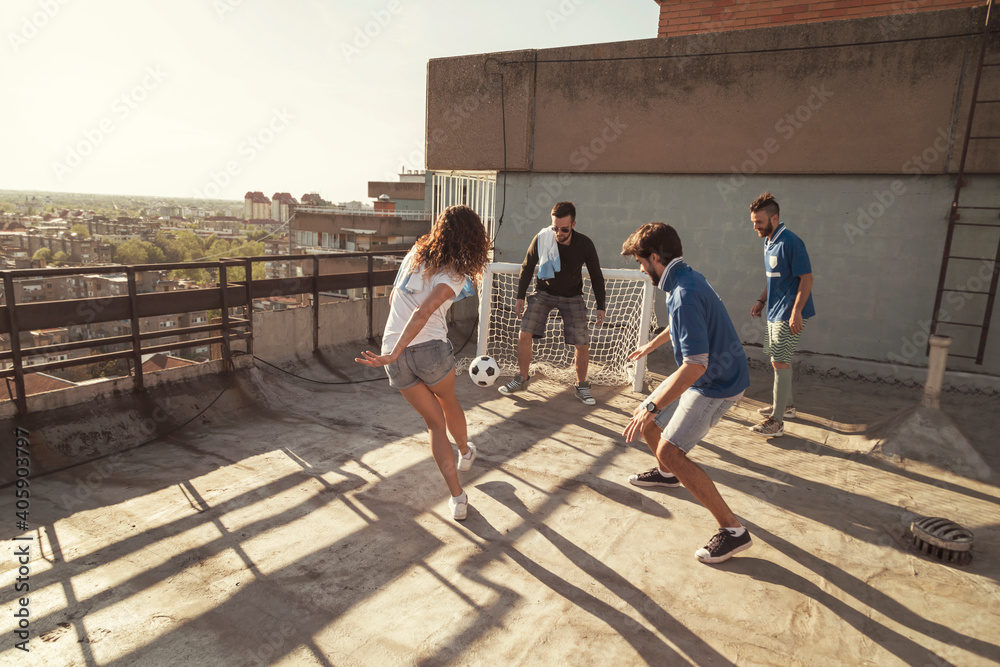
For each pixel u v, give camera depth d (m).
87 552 2.93
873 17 6.07
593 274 5.57
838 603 2.72
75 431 4.08
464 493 3.43
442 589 2.74
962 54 5.76
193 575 2.78
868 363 6.57
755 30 6.64
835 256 6.65
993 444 4.80
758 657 2.34
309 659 2.25
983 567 3.05
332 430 4.82
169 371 4.87
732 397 2.99
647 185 7.56
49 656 2.21
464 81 8.41
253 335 5.75
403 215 44.81
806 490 3.93
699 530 3.38
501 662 2.27
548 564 2.97
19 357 3.85
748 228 7.07
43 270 3.99
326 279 6.60
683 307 2.80
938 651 2.40
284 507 3.49
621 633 2.46
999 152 5.73
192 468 3.99
